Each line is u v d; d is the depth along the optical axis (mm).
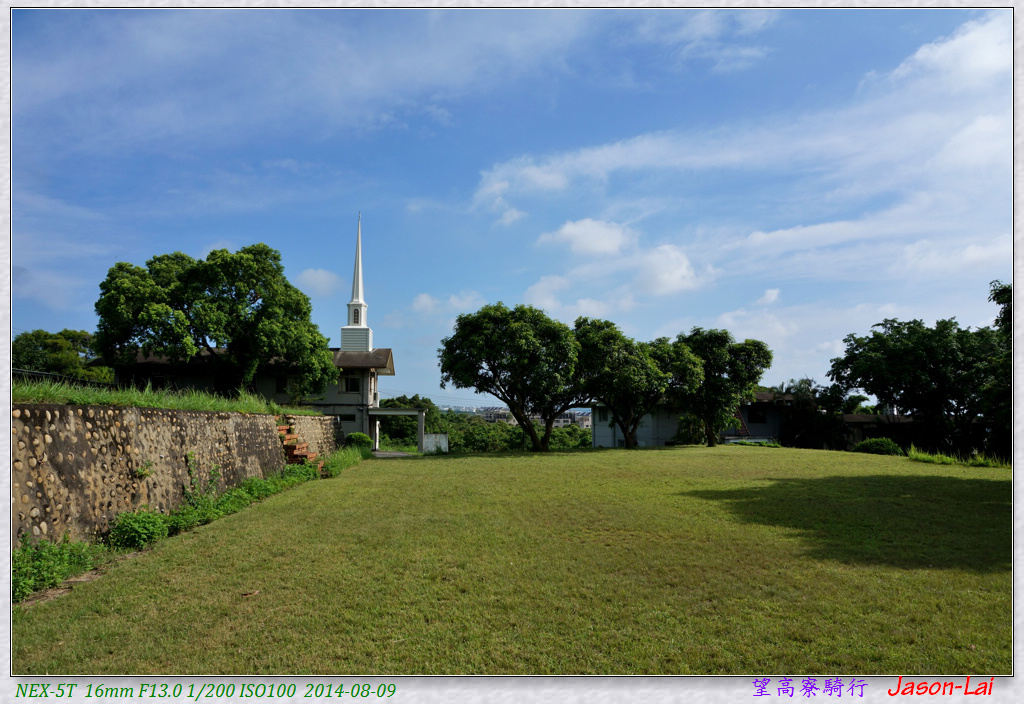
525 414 27438
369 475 14000
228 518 8172
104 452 6840
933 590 4676
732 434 37031
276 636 4027
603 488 10883
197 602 4660
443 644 3898
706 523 7395
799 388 35531
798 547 6109
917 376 28078
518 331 22812
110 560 5945
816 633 3955
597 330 25797
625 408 28062
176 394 10688
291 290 26891
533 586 4984
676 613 4352
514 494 10211
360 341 35125
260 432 12945
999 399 11836
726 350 28406
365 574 5363
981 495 9469
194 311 23453
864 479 11758
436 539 6691
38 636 4012
